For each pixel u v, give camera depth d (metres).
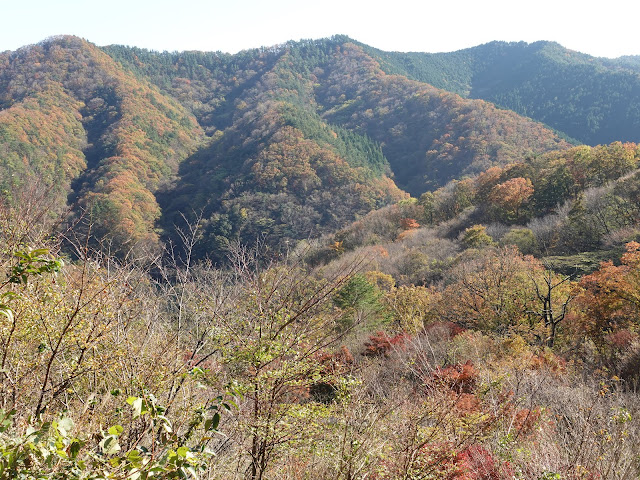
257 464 3.74
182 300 4.24
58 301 3.00
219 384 3.74
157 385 3.20
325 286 4.26
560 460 4.07
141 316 4.02
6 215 3.08
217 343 4.14
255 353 3.78
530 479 3.96
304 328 4.05
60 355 3.16
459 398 4.62
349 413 3.80
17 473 1.65
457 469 3.84
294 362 3.93
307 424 3.79
